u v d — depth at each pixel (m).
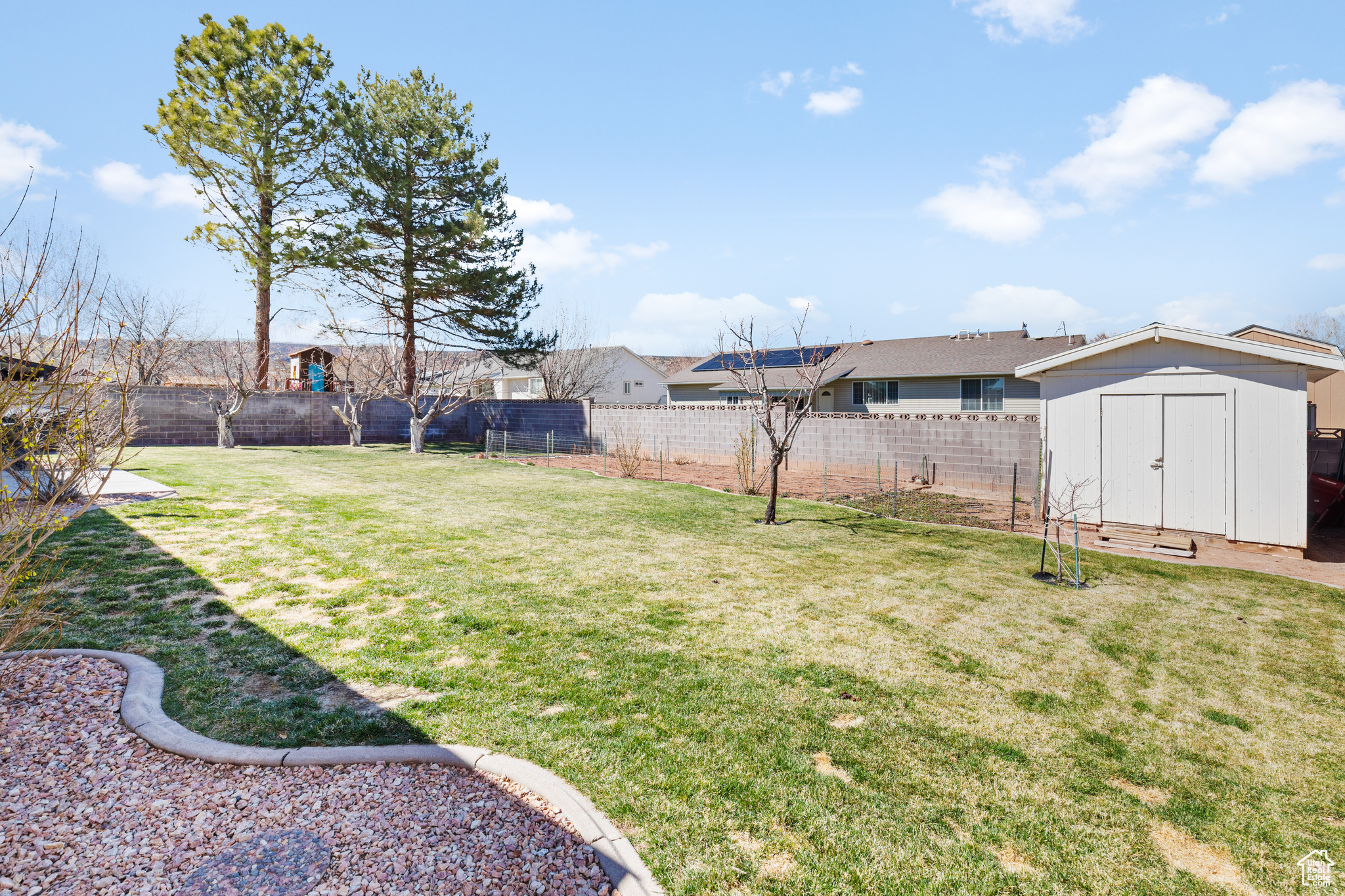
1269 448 8.55
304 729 3.69
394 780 3.24
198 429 21.45
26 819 2.83
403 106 23.14
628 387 40.62
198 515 9.09
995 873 2.78
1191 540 8.89
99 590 5.83
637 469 16.42
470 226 23.11
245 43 21.47
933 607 6.18
